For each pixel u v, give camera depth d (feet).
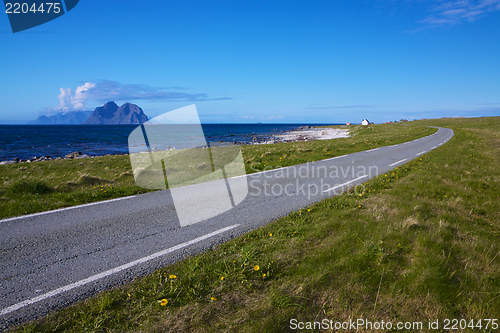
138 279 10.17
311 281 9.63
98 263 11.28
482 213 17.85
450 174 28.55
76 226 15.37
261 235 14.05
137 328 7.76
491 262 11.26
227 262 11.23
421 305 8.75
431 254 11.39
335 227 14.55
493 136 83.76
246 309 8.50
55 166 42.24
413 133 111.86
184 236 14.02
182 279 9.95
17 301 8.79
